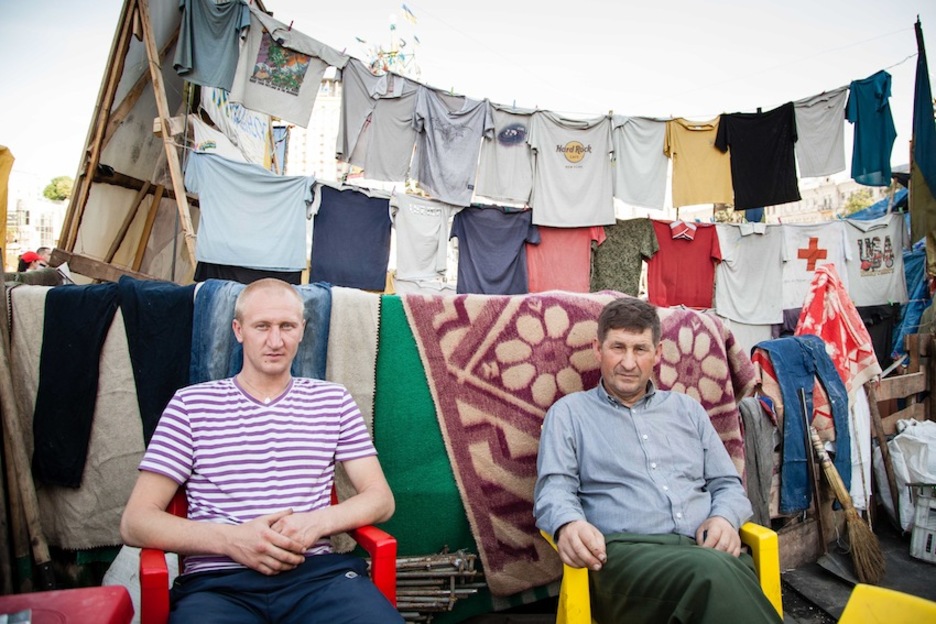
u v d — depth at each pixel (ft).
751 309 23.71
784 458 9.90
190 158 16.14
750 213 25.88
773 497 9.93
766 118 19.43
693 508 6.48
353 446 5.95
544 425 7.11
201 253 16.28
